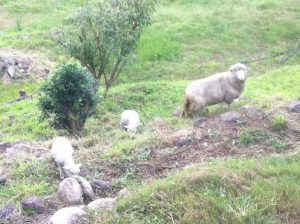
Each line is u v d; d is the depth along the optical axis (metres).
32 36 14.97
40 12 17.97
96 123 8.84
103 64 9.98
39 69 12.67
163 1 18.31
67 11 17.73
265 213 4.38
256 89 10.58
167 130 7.19
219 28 15.71
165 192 4.62
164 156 6.08
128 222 4.34
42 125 8.83
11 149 7.11
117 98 9.92
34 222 4.85
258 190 4.59
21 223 4.86
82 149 6.69
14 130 8.92
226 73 7.65
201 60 13.88
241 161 5.37
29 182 5.88
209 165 5.30
